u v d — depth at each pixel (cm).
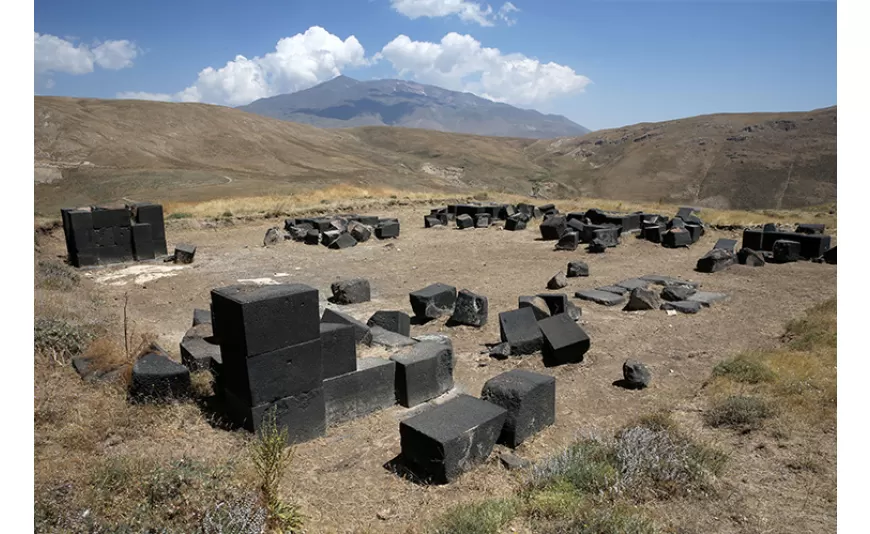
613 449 697
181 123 15438
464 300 1348
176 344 1136
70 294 1464
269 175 11525
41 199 7644
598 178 18588
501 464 720
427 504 632
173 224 2814
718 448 696
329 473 703
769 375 916
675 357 1120
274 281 1827
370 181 12231
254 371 720
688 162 18050
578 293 1562
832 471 636
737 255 1964
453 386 994
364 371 865
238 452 678
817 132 17738
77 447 650
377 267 2042
